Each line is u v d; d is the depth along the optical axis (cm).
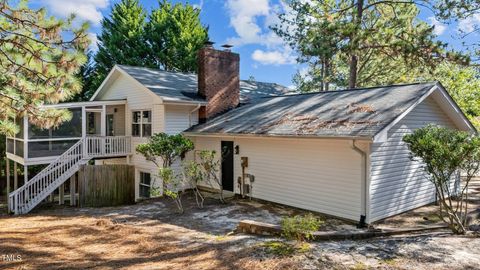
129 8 3198
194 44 3198
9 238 793
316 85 2370
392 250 564
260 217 974
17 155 1423
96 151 1484
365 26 1794
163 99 1333
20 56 695
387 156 941
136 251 681
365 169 885
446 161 694
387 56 1831
